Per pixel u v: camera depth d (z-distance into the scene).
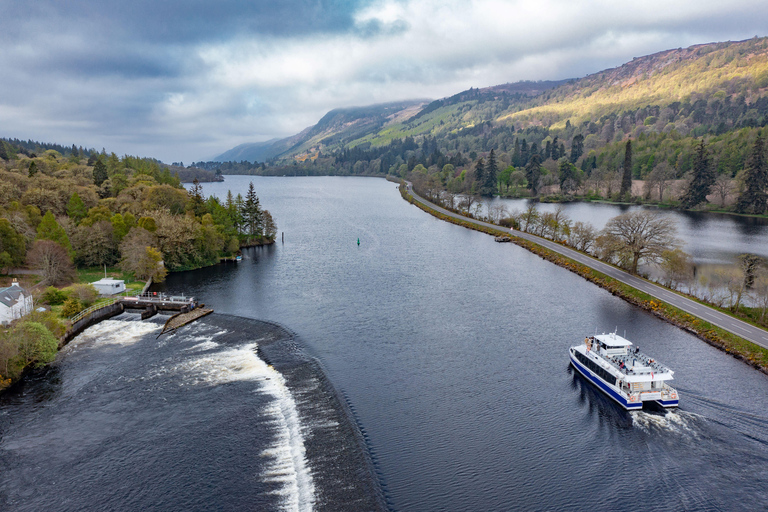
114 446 65.06
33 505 54.44
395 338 102.88
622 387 76.69
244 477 59.25
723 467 61.31
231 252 187.50
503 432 69.06
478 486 58.00
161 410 73.75
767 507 54.25
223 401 76.31
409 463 62.12
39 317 96.25
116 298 125.25
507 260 179.88
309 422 70.38
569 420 72.25
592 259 171.25
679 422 71.38
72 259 146.88
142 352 95.38
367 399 77.62
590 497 56.28
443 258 183.62
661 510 54.12
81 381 82.88
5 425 69.50
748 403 75.56
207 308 121.50
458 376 85.88
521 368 89.44
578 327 109.62
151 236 160.00
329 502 55.06
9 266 136.25
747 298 124.31
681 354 93.12
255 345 98.25
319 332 105.88
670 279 138.50
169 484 58.00
